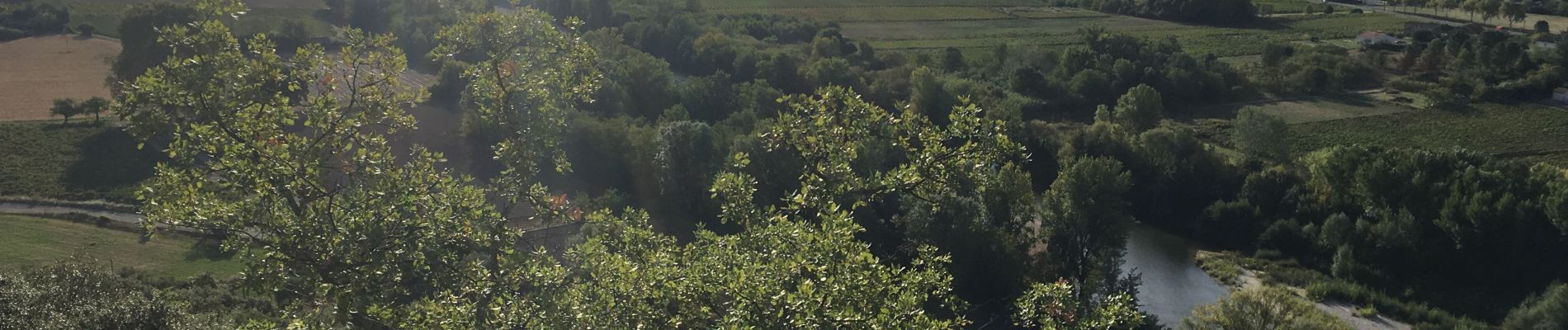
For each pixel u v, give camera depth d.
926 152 26.55
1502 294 71.88
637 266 25.84
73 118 106.00
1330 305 69.31
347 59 28.06
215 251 66.56
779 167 65.12
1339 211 82.69
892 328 22.19
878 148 57.62
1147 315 59.88
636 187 85.75
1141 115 114.06
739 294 22.38
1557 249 74.38
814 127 27.45
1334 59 148.12
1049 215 68.12
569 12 156.25
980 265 62.19
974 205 65.44
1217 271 75.81
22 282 35.03
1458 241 75.50
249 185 25.25
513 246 27.92
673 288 24.06
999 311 60.75
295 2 167.50
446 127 98.75
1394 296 71.25
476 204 27.30
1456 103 129.50
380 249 25.33
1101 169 67.25
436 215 26.42
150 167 92.56
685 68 140.00
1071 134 100.81
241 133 25.72
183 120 26.38
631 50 131.38
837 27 184.62
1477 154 83.62
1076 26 199.50
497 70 29.12
